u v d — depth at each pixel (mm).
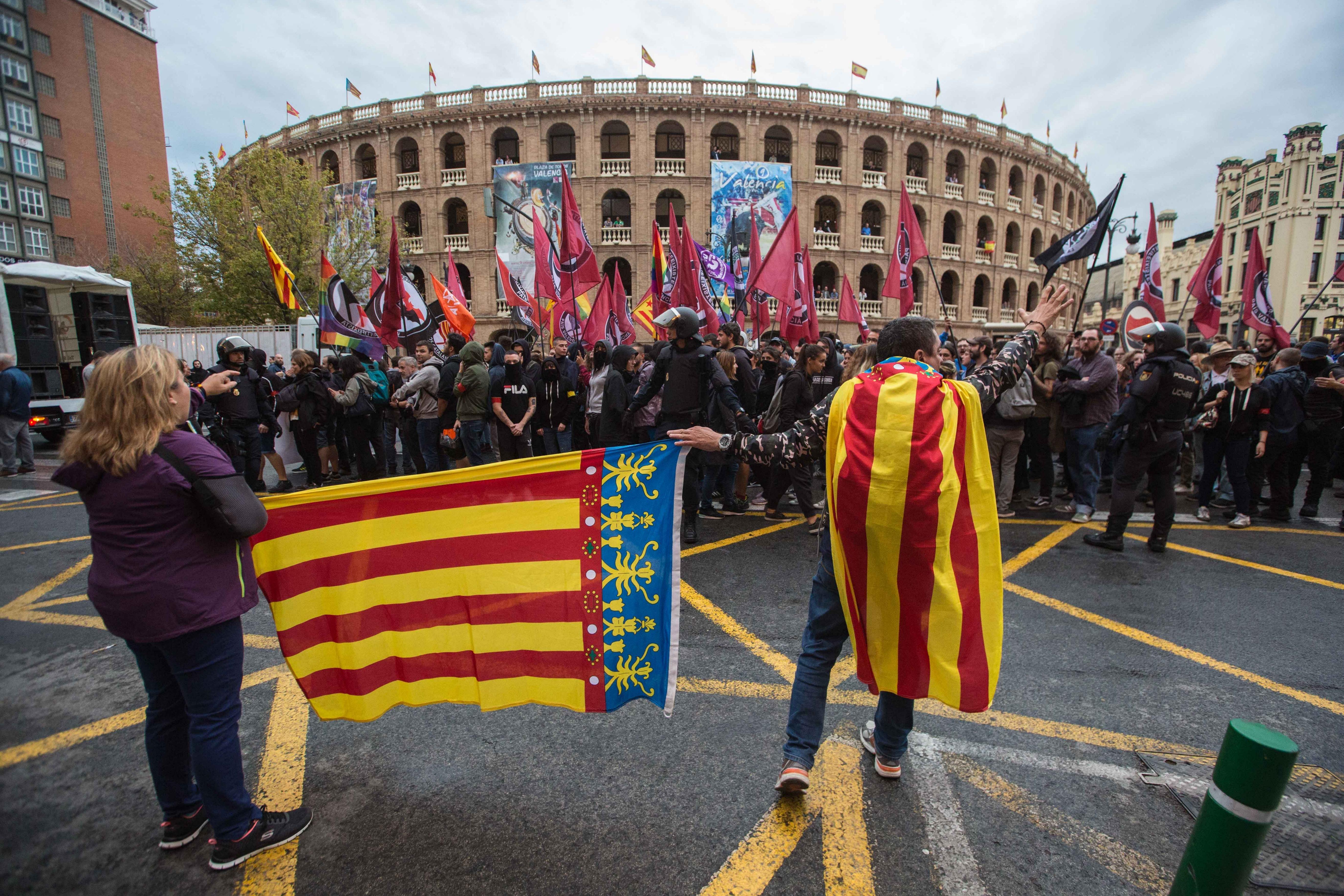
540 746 2666
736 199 26969
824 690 2344
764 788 2387
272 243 23047
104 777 2455
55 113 15945
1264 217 35906
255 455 7191
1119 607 4188
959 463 2096
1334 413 6516
